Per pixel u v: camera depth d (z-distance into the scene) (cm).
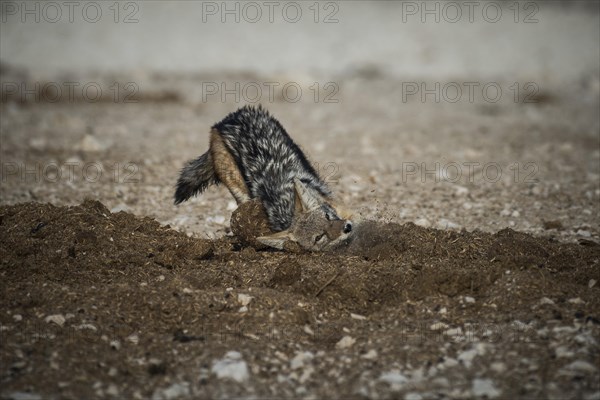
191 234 3375
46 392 1898
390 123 6650
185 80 8631
